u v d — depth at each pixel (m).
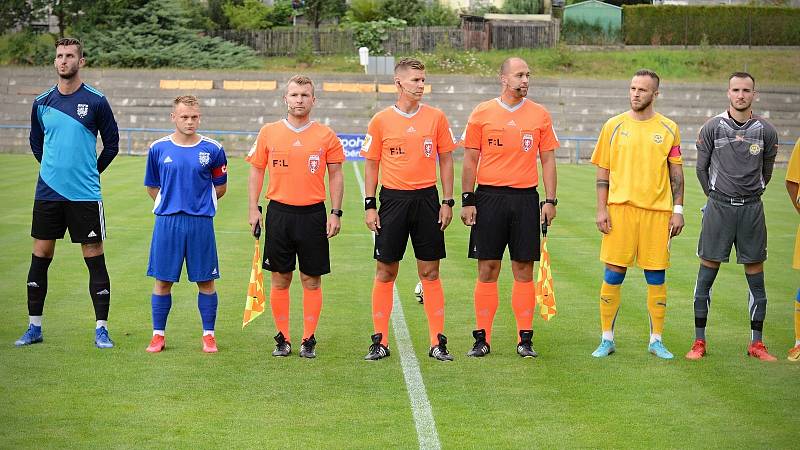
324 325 11.47
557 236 19.47
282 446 7.19
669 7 59.69
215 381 8.94
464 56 55.12
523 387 8.84
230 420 7.80
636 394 8.61
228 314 11.98
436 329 10.00
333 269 15.35
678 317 12.03
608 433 7.54
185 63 53.38
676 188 9.96
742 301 13.02
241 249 17.23
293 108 9.80
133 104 49.22
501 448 7.18
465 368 9.51
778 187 32.41
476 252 10.06
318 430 7.56
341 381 9.01
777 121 49.75
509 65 9.85
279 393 8.59
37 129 10.38
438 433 7.51
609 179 10.09
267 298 13.10
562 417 7.93
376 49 58.91
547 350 10.28
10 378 8.91
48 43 55.31
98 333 10.19
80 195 10.15
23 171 32.56
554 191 10.12
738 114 9.96
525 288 10.11
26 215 21.11
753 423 7.80
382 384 8.91
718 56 57.44
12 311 11.79
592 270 15.46
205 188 10.03
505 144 9.89
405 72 9.71
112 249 16.89
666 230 9.96
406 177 9.80
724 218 9.91
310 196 9.86
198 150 9.98
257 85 50.16
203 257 9.99
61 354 9.83
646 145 9.88
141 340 10.52
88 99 10.24
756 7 59.88
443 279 14.48
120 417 7.84
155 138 47.12
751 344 10.08
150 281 13.91
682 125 49.62
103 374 9.10
